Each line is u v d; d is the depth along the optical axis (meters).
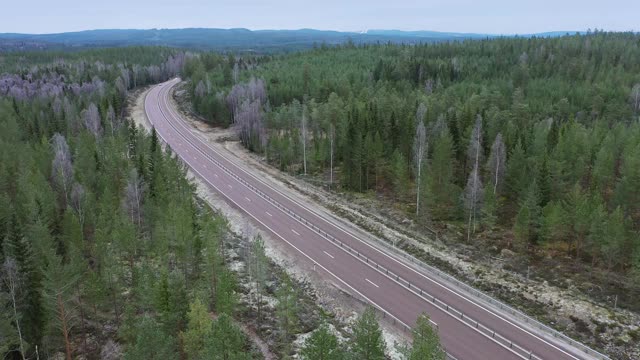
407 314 46.38
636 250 50.50
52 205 55.84
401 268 55.56
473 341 41.94
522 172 66.31
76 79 172.62
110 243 51.38
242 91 126.12
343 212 72.12
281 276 54.59
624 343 43.62
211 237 46.69
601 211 53.38
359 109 99.31
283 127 111.12
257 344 42.56
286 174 91.06
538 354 40.22
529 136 78.25
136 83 186.12
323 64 171.38
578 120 104.50
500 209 68.44
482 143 76.62
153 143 79.19
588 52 162.00
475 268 55.75
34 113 108.56
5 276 41.44
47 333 40.06
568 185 66.12
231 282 43.06
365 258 57.88
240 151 106.25
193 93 147.00
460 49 185.75
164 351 31.98
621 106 107.94
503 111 98.31
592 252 55.00
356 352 31.55
